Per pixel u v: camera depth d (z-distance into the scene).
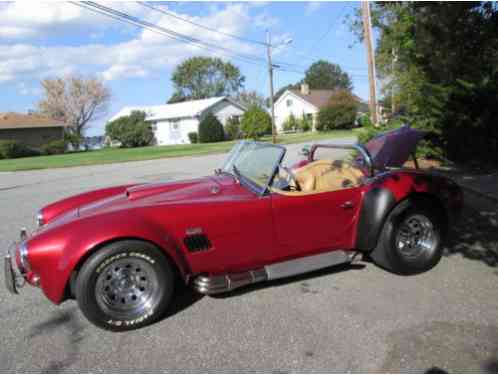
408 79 11.73
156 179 11.57
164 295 2.94
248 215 3.12
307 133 42.41
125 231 2.70
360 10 15.45
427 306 3.08
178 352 2.61
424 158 10.61
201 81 72.69
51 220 3.48
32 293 3.63
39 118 42.97
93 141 46.62
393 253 3.56
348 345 2.62
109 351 2.65
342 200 3.49
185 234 2.96
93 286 2.72
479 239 4.55
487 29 9.00
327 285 3.53
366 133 11.86
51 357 2.60
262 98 60.78
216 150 23.19
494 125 8.53
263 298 3.33
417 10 10.87
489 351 2.50
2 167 18.36
